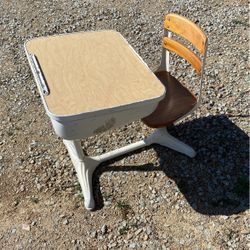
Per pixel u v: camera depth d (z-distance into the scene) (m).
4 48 4.84
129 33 4.94
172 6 5.41
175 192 3.07
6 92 4.16
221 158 3.29
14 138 3.63
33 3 5.71
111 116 2.38
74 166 3.29
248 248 2.71
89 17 5.31
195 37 2.86
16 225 2.94
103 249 2.77
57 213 3.00
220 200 3.00
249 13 5.16
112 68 2.63
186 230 2.83
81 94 2.42
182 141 3.46
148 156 3.35
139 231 2.84
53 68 2.63
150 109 2.49
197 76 4.14
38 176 3.27
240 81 4.07
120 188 3.13
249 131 3.51
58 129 2.35
